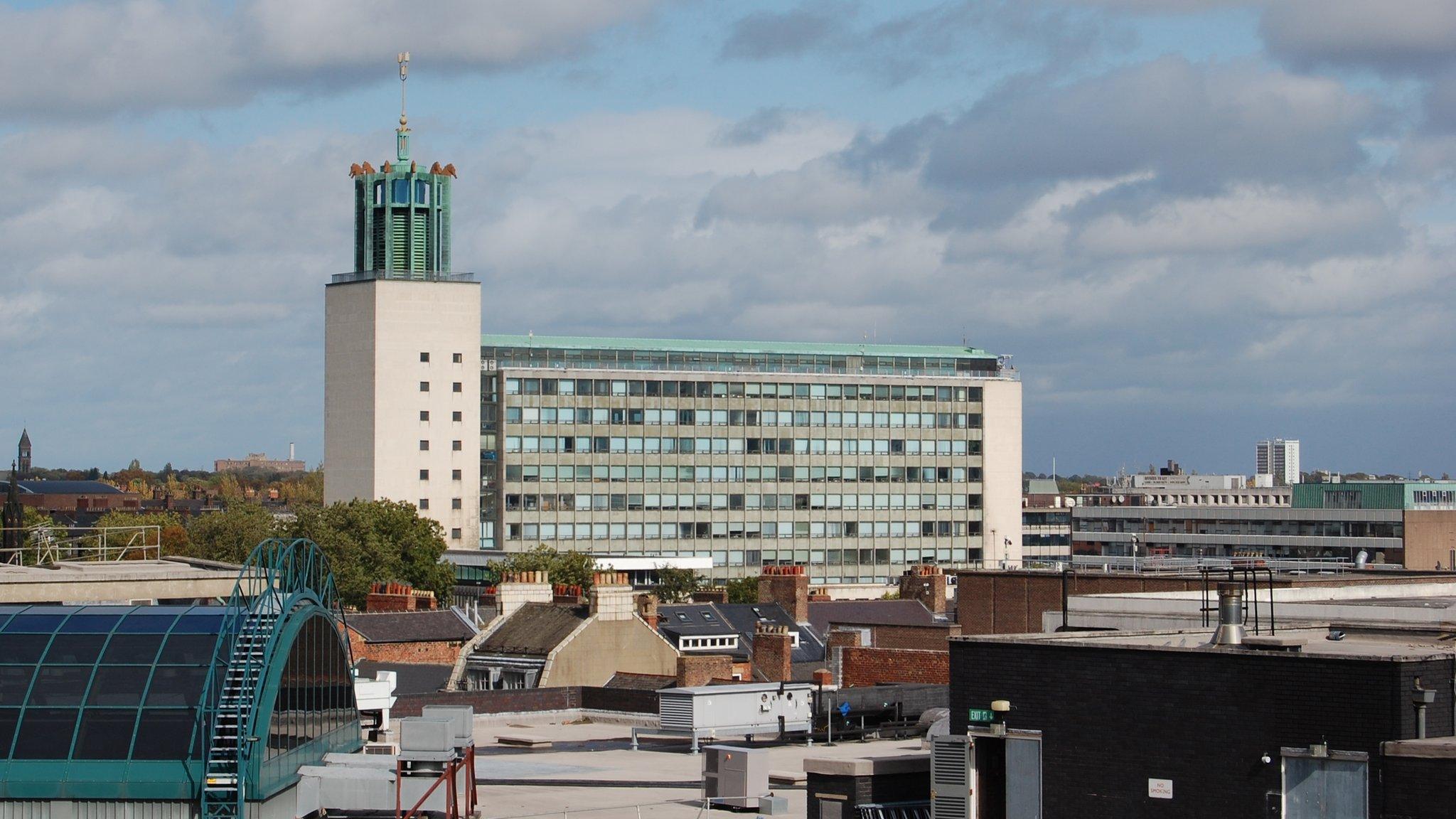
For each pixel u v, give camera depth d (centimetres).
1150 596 13938
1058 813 8788
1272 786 8181
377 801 10588
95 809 10088
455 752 10731
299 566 12519
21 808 10075
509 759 15000
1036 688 8900
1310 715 8119
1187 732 8456
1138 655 8612
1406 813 7750
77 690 10388
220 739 10069
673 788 13250
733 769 12462
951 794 9069
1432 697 7944
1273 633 9944
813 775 9819
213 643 10656
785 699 16612
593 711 18638
